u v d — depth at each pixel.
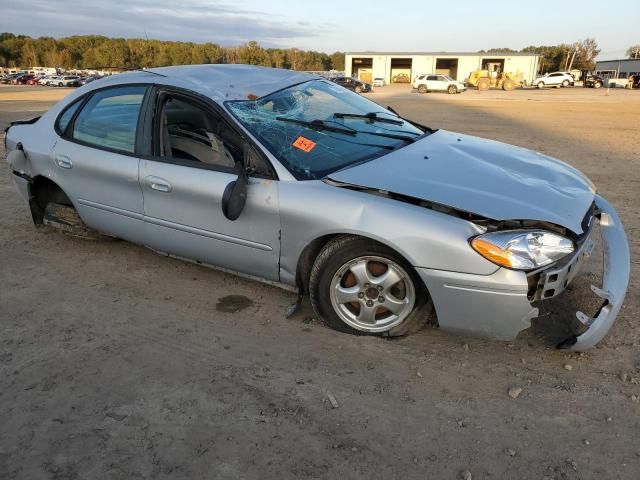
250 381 2.77
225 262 3.53
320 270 3.10
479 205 2.75
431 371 2.84
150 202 3.69
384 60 72.25
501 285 2.63
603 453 2.27
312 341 3.12
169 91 3.63
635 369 2.83
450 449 2.30
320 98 4.03
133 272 4.12
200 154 3.47
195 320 3.40
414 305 2.97
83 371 2.86
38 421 2.49
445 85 43.34
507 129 14.25
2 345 3.12
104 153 3.91
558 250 2.68
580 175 3.57
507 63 67.81
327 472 2.19
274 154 3.21
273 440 2.36
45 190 4.61
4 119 16.45
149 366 2.91
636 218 5.43
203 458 2.27
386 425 2.45
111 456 2.28
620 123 15.66
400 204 2.86
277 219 3.14
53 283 3.94
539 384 2.73
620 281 2.94
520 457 2.26
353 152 3.44
